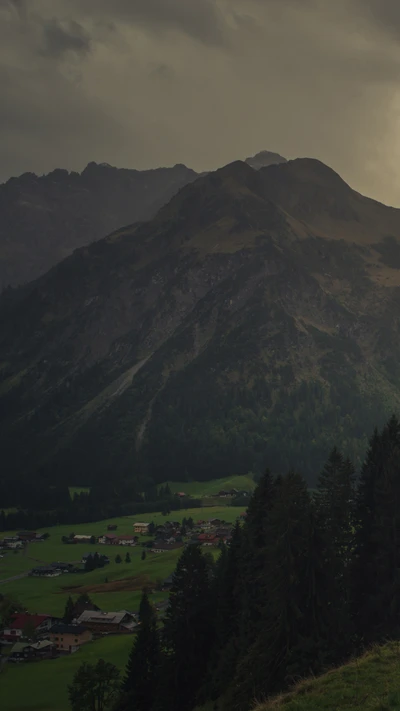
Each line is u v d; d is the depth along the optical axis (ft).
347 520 238.68
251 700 186.19
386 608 209.77
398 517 214.48
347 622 198.49
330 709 118.83
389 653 141.59
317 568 196.75
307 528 197.98
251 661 199.52
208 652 257.96
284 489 204.44
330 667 180.34
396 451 223.71
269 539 206.28
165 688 253.44
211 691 234.17
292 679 177.17
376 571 222.28
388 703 115.44
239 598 247.70
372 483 241.55
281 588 196.34
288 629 192.95
